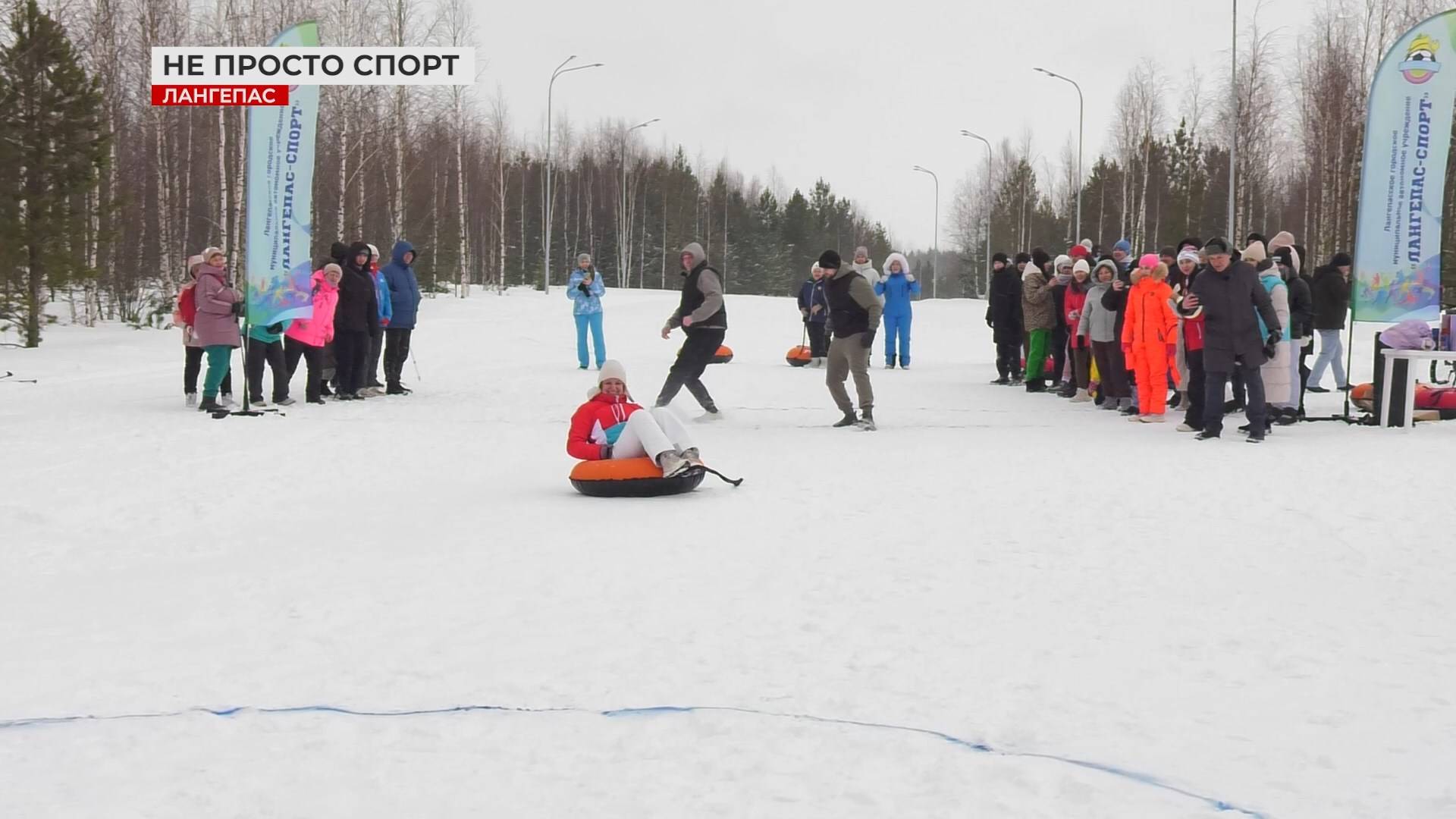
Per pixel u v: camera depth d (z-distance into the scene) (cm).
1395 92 1163
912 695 391
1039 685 400
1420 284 1182
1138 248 6250
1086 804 303
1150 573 565
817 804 305
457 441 1112
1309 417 1262
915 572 573
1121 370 1372
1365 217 1184
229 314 1290
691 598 527
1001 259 1752
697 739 353
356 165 4272
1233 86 3288
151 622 502
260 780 324
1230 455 982
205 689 406
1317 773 322
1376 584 540
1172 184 6269
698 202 9556
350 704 388
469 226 5616
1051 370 1756
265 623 495
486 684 407
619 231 8356
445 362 2116
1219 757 334
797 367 2061
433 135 5156
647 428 805
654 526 703
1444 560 587
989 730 357
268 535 698
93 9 3425
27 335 2308
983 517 717
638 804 305
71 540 687
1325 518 697
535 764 335
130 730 364
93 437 1093
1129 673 412
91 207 2892
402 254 1544
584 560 608
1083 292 1494
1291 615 488
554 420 1275
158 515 757
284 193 1252
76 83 2450
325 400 1473
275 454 1006
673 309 3703
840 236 11631
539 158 8775
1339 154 4278
